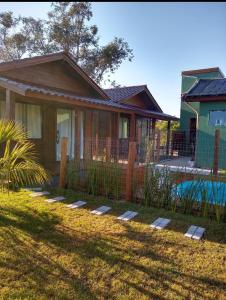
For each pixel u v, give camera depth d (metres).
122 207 4.57
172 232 3.52
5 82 6.12
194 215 4.33
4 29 21.78
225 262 2.76
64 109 9.59
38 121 8.47
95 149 6.09
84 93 10.32
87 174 5.59
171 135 13.56
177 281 2.42
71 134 9.93
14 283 2.32
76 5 20.70
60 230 3.46
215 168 6.09
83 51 22.16
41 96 6.30
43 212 4.14
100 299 2.16
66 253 2.86
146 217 4.08
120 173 5.18
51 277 2.43
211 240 3.31
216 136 6.21
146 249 3.01
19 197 4.93
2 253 2.81
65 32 21.55
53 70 8.84
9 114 6.16
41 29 22.03
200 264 2.71
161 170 4.86
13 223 3.63
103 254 2.86
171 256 2.86
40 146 8.55
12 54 22.20
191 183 4.54
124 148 7.27
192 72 15.37
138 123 14.71
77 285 2.33
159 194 4.71
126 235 3.37
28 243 3.06
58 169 8.21
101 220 3.89
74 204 4.64
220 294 2.26
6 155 4.24
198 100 9.49
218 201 4.12
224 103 9.19
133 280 2.42
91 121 10.66
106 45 22.31
